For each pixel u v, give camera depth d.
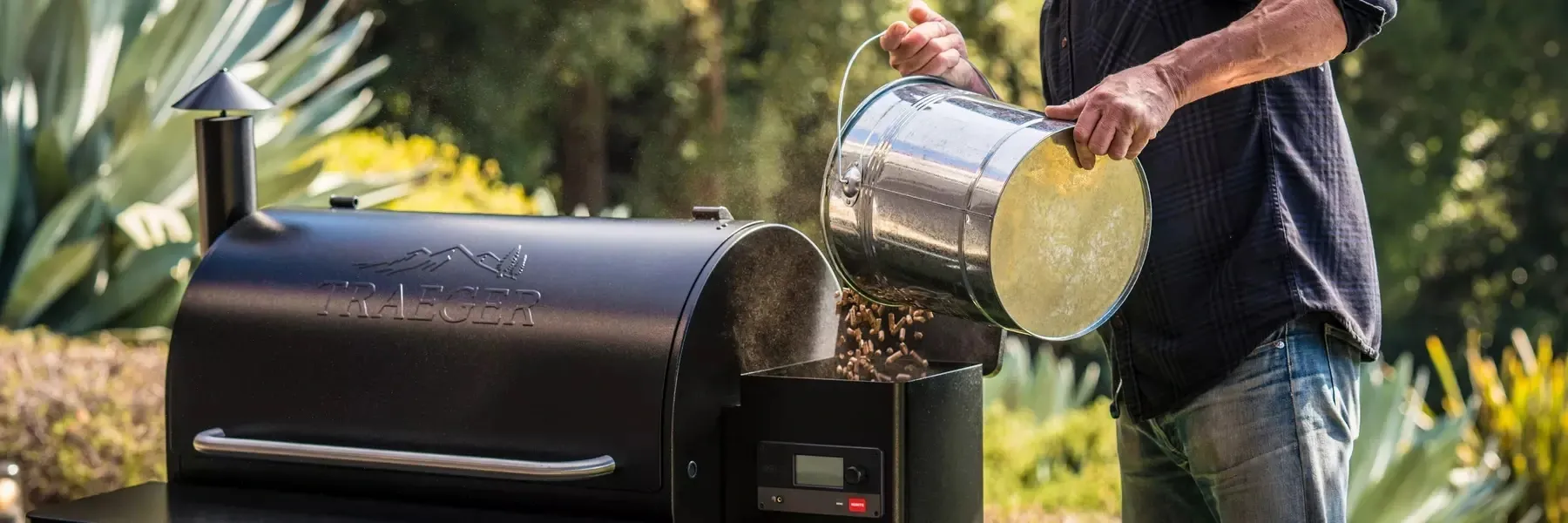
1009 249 1.52
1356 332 1.78
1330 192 1.80
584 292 1.65
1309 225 1.77
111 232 4.84
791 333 1.80
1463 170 12.57
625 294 1.63
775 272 1.76
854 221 1.63
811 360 1.85
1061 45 1.93
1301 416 1.74
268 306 1.80
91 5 5.13
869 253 1.63
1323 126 1.82
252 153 1.97
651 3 8.80
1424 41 11.67
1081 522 3.79
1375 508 3.94
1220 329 1.76
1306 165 1.79
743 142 9.09
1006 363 5.50
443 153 7.39
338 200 2.01
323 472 1.78
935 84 1.72
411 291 1.73
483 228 1.80
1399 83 11.91
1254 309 1.74
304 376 1.76
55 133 4.69
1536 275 12.81
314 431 1.75
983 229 1.50
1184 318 1.79
